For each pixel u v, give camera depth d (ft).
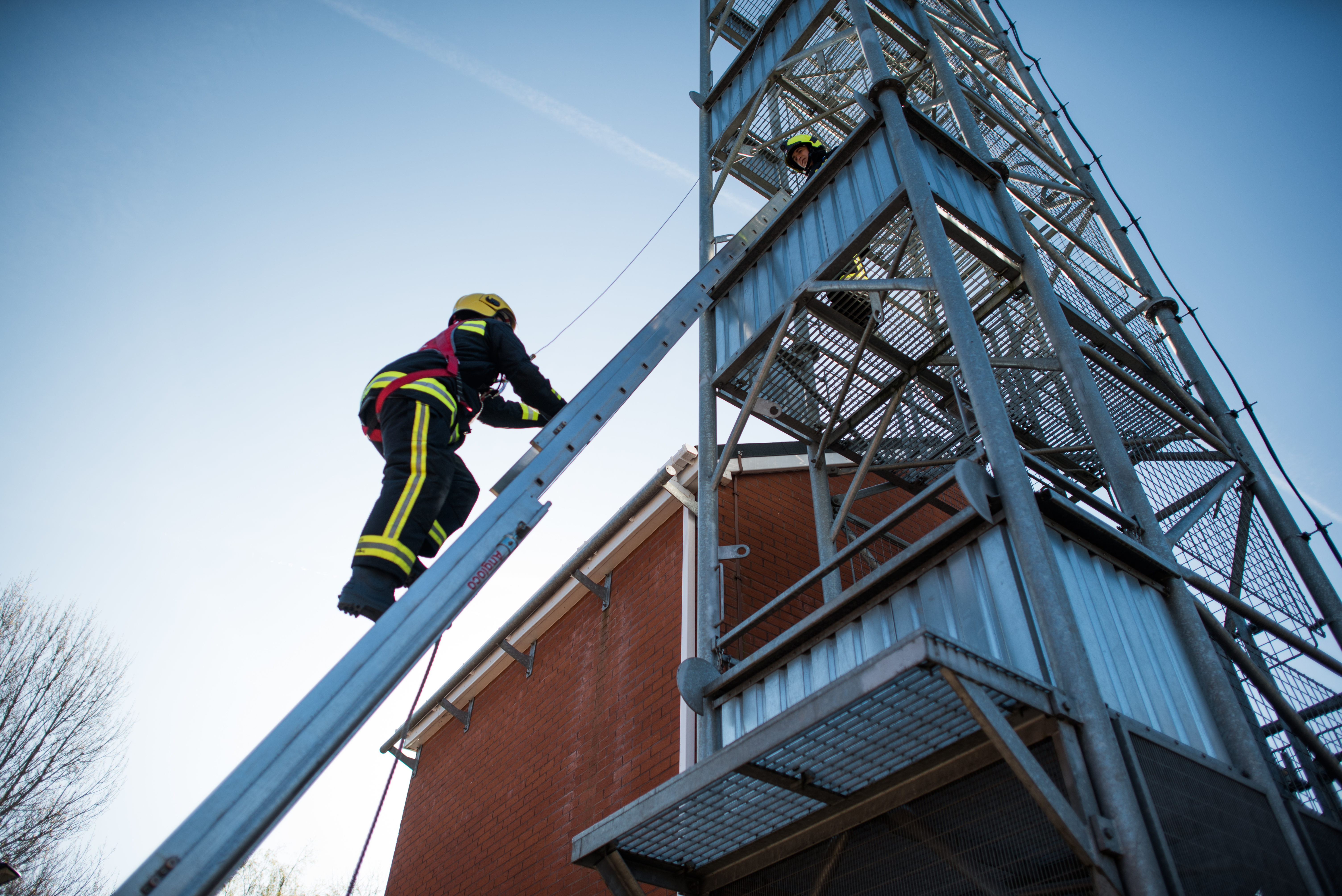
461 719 38.86
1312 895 9.32
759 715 12.46
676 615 26.48
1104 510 12.34
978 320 15.80
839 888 10.41
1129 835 7.80
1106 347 16.80
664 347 13.92
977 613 10.23
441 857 34.60
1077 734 8.58
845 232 14.87
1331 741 12.89
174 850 5.97
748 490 27.40
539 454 10.61
